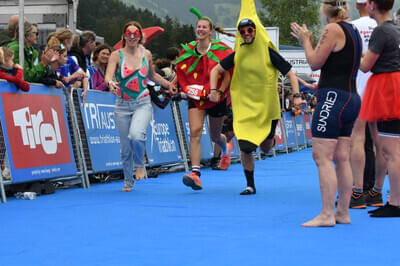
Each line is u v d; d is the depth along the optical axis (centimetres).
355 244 462
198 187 855
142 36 848
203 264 390
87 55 1090
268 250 437
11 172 779
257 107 800
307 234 507
